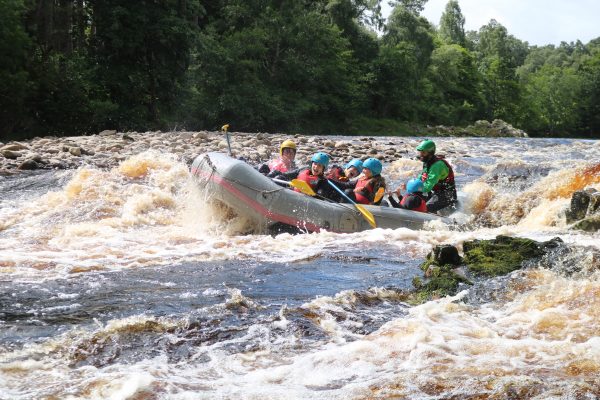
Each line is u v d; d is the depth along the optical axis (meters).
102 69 33.47
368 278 6.44
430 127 61.31
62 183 12.23
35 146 17.05
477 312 5.34
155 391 3.84
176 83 36.56
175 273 6.54
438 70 69.88
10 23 27.11
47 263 6.83
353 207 8.98
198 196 9.29
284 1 46.69
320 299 5.64
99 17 33.28
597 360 4.20
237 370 4.21
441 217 9.54
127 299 5.63
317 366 4.24
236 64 41.56
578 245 6.66
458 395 3.74
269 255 7.39
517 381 3.86
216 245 7.92
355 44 58.94
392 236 8.37
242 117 41.53
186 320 5.10
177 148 16.55
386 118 59.75
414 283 6.24
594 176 10.44
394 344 4.55
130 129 33.41
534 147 23.42
